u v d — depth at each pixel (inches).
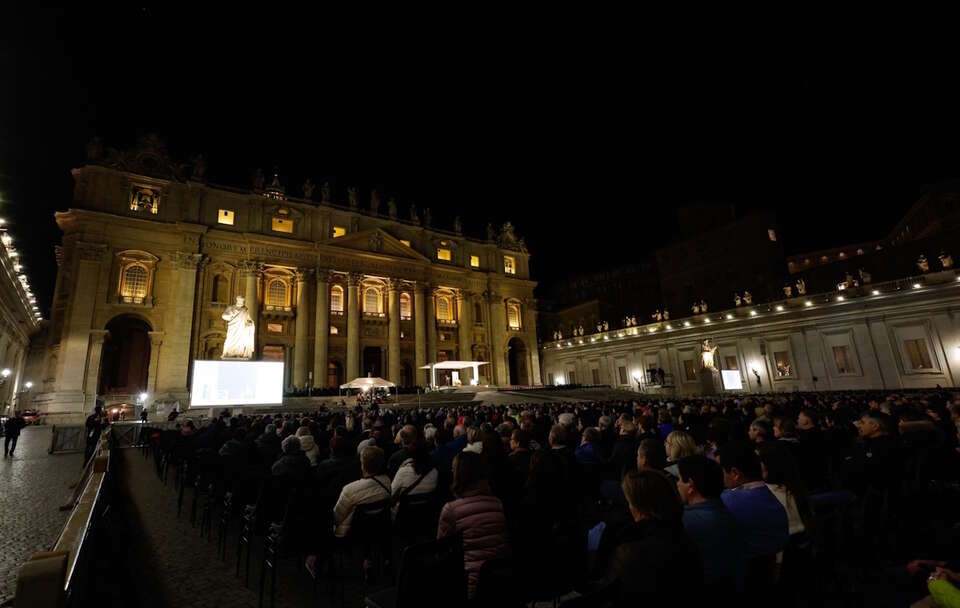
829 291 1544.0
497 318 2229.3
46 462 625.3
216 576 236.8
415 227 2063.2
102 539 206.5
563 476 208.4
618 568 91.7
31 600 91.1
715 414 472.4
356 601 206.2
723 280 1920.5
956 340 1235.2
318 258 1736.0
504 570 133.6
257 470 281.6
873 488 214.1
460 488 160.1
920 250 1398.9
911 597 191.6
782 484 157.5
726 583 110.7
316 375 1624.0
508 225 2481.5
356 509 207.8
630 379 2070.6
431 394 1599.4
